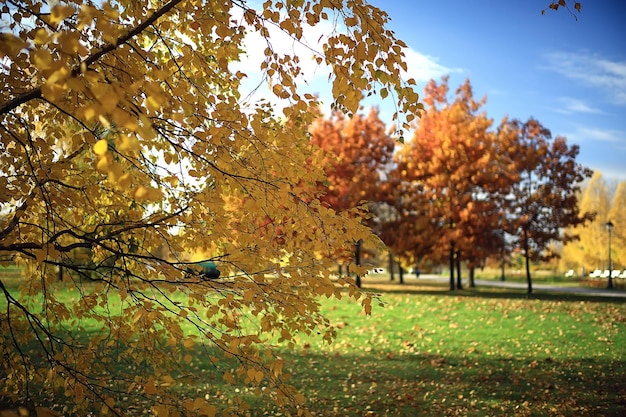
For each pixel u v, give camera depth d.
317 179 3.81
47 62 1.81
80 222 4.03
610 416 6.98
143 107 3.06
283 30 3.06
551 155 24.00
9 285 13.51
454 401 7.71
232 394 7.57
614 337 12.02
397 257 25.33
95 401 3.28
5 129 3.27
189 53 3.27
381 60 2.97
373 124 25.33
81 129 4.06
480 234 23.25
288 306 3.06
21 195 3.58
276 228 3.41
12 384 4.08
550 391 8.12
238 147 3.34
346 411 7.24
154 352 3.88
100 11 2.08
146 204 3.94
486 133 24.03
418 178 24.66
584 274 45.41
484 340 12.02
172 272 3.20
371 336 12.48
